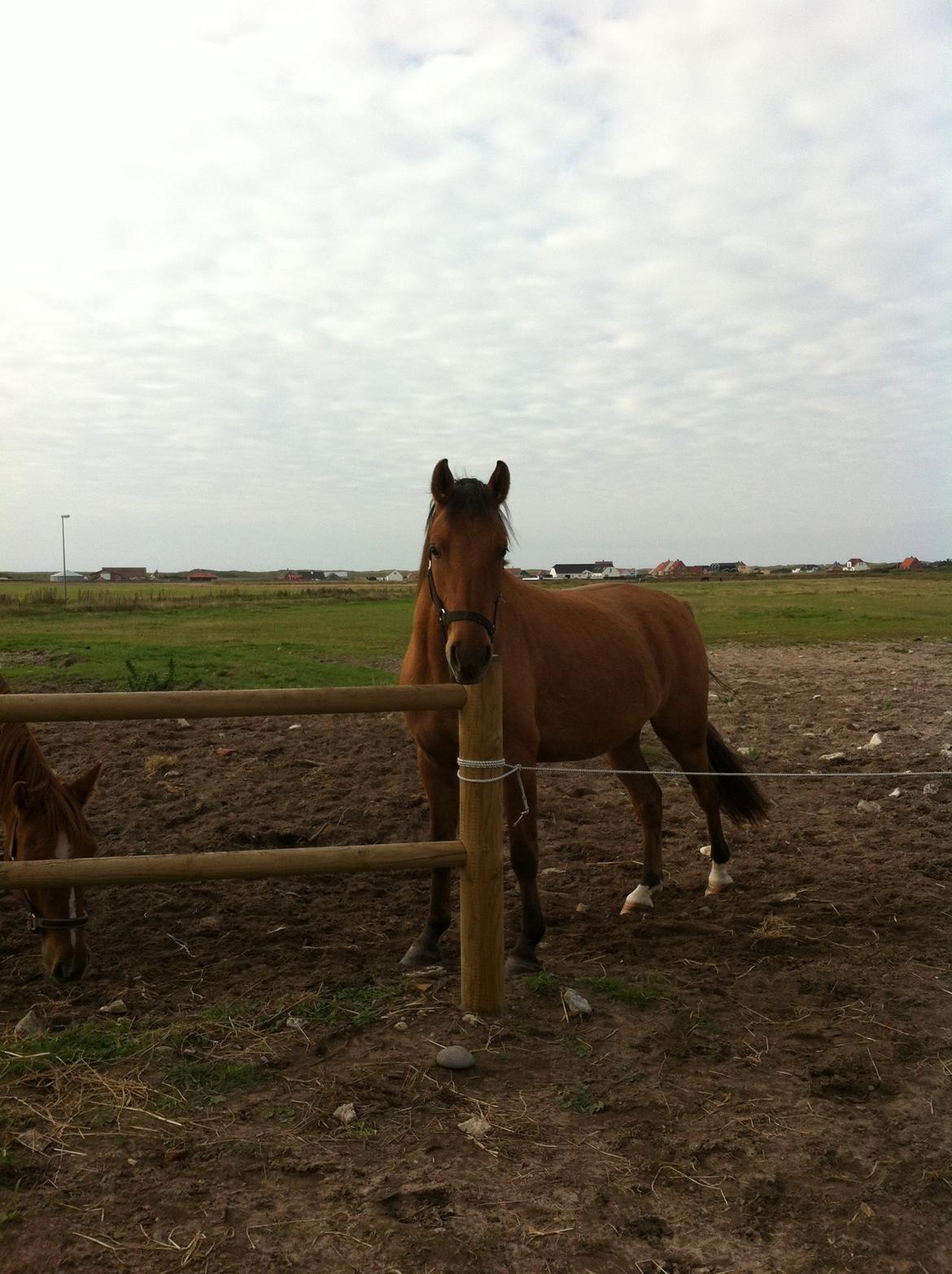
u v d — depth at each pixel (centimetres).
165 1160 243
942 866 516
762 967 388
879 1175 244
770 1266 210
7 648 1521
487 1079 289
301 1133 256
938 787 693
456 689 324
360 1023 324
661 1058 306
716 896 495
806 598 3719
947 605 3080
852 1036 323
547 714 417
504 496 377
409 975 374
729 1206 230
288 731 889
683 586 5650
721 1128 265
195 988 368
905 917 445
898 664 1462
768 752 845
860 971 381
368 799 664
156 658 1347
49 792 353
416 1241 214
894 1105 279
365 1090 279
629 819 646
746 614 2628
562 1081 289
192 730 890
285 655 1447
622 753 512
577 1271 207
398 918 457
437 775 396
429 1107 271
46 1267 203
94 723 907
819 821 623
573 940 427
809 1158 251
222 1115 265
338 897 489
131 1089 278
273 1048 306
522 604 417
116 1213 222
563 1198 231
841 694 1165
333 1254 210
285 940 423
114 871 306
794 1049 315
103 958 403
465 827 329
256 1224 219
